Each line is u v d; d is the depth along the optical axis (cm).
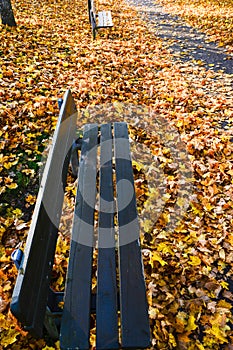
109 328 142
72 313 147
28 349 190
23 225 265
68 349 134
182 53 659
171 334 199
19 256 140
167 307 215
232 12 957
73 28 783
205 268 240
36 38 654
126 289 155
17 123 369
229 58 629
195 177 330
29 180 309
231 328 206
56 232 192
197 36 772
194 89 504
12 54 550
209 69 584
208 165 346
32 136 354
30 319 132
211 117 432
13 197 293
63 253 246
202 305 218
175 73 559
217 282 232
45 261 162
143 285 157
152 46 693
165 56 640
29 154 334
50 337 194
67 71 531
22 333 195
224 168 340
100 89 476
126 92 483
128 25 858
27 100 418
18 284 128
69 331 140
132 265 167
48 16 872
